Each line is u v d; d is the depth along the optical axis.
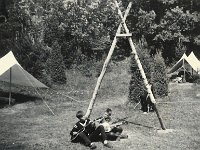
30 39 30.55
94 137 12.00
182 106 18.80
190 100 20.56
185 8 36.25
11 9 35.44
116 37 13.87
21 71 21.19
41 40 33.72
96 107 19.95
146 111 17.72
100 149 11.44
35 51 27.34
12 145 12.37
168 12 34.59
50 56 27.95
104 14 35.34
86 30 34.25
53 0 35.19
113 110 18.56
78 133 11.91
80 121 12.09
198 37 35.50
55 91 24.16
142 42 34.22
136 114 17.19
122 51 36.25
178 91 23.59
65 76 27.52
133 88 19.69
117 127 12.80
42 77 26.84
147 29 35.25
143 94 17.64
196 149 11.48
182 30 35.25
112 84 27.42
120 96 23.38
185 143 12.12
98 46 35.00
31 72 26.52
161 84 21.66
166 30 34.78
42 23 34.62
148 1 35.28
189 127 14.41
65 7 35.12
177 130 13.98
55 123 16.05
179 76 28.47
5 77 21.86
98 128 11.90
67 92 24.41
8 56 21.30
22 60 26.83
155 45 36.66
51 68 27.31
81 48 34.72
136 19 36.06
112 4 35.50
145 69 19.31
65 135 13.55
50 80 27.17
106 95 23.72
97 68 30.98
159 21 35.72
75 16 34.16
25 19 34.84
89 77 30.53
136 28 36.34
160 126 14.64
